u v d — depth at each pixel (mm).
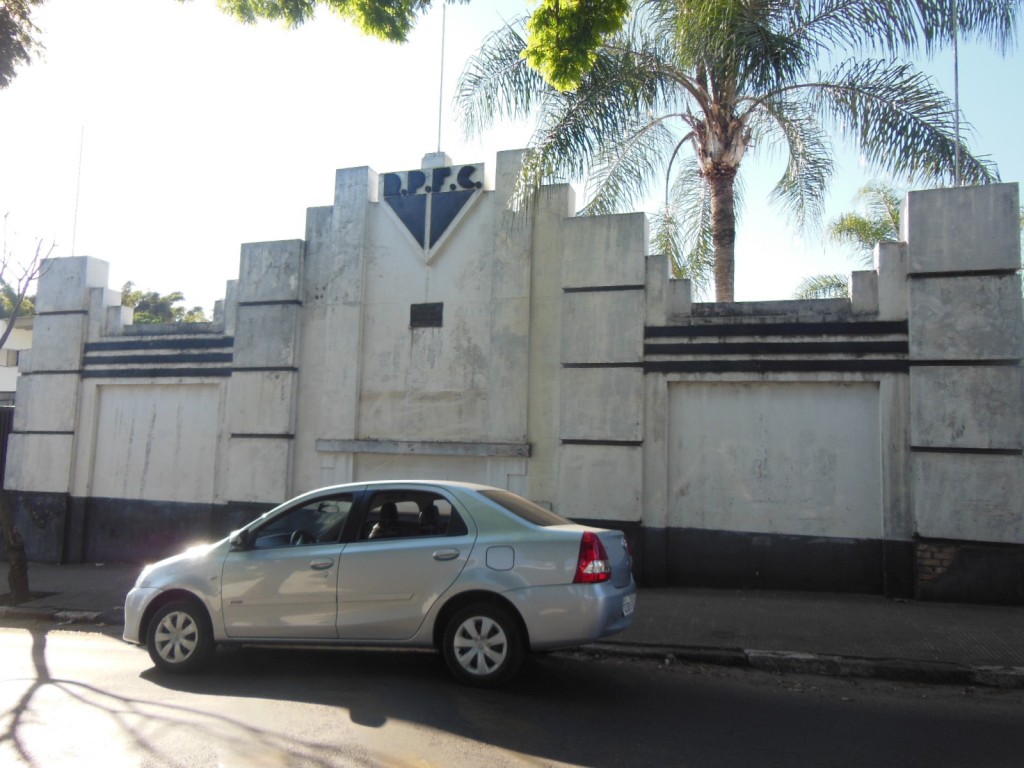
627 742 5223
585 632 5914
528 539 6199
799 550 10023
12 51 10586
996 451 9250
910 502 9602
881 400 9773
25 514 13648
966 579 9242
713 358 10383
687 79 12227
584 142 11258
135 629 7043
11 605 10414
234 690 6359
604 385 10703
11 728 5418
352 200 12414
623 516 10469
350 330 12148
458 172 11961
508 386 11289
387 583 6414
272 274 12578
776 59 9961
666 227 15570
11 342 26797
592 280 10898
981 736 5441
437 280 11922
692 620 8594
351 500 6828
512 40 12055
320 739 5180
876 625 8273
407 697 6102
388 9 9523
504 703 5969
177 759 4828
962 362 9414
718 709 6016
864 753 5082
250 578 6746
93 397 13594
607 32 8781
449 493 6602
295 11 9711
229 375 12734
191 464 12938
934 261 9594
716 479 10375
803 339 10078
